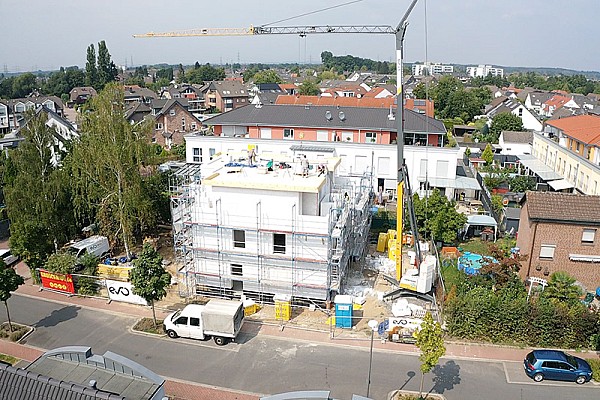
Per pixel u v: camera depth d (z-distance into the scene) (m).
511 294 30.75
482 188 56.78
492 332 29.03
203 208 32.88
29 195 37.38
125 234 39.50
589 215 34.22
